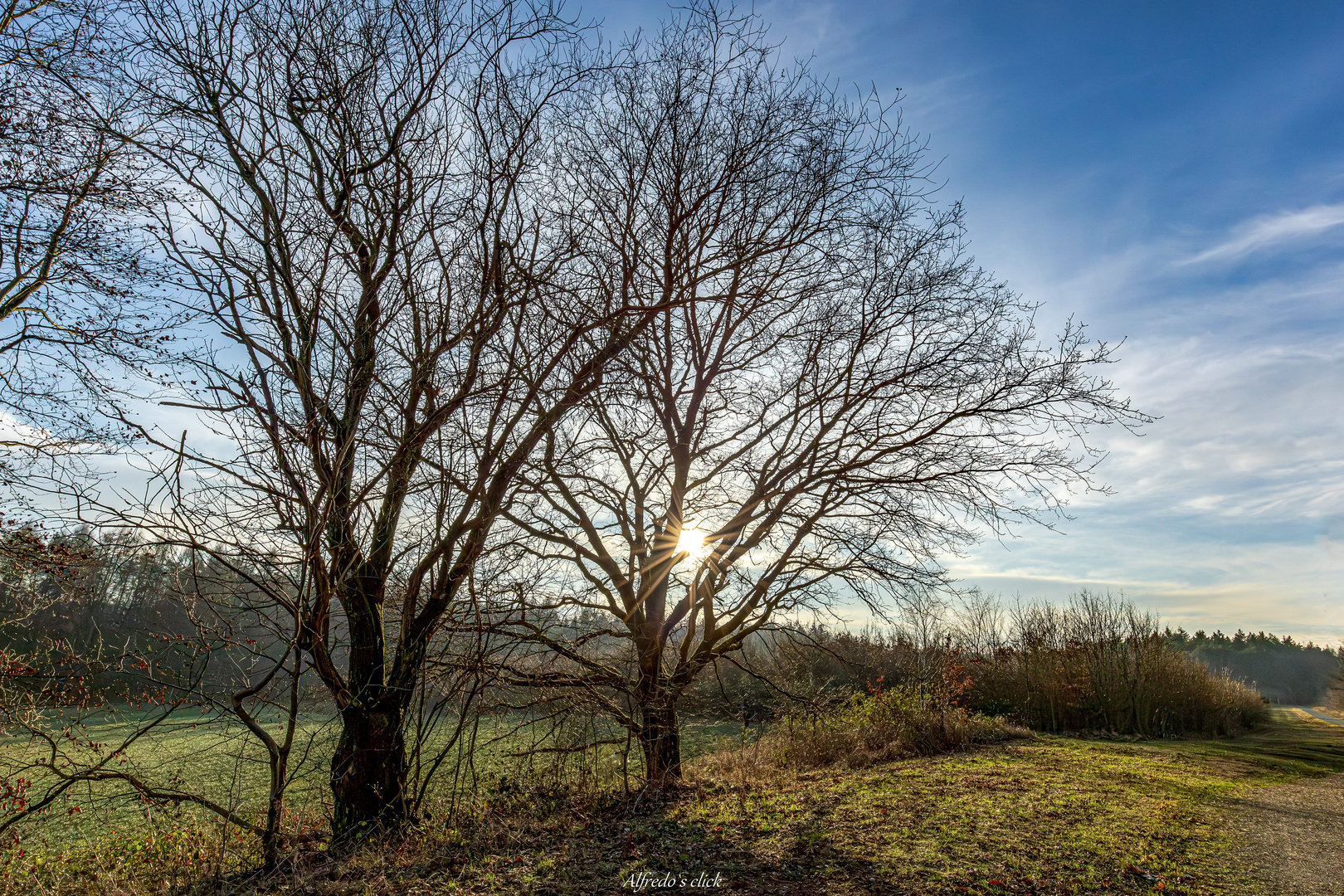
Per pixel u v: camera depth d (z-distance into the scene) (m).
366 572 9.03
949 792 10.46
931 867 7.02
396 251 8.83
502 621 10.14
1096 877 6.80
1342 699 53.12
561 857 7.59
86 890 7.94
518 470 10.09
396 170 8.86
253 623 8.11
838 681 18.98
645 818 9.38
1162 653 26.61
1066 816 9.09
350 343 8.76
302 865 7.74
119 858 9.10
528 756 11.25
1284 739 24.22
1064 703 25.27
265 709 8.77
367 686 8.73
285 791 9.66
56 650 7.73
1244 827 8.95
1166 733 24.44
